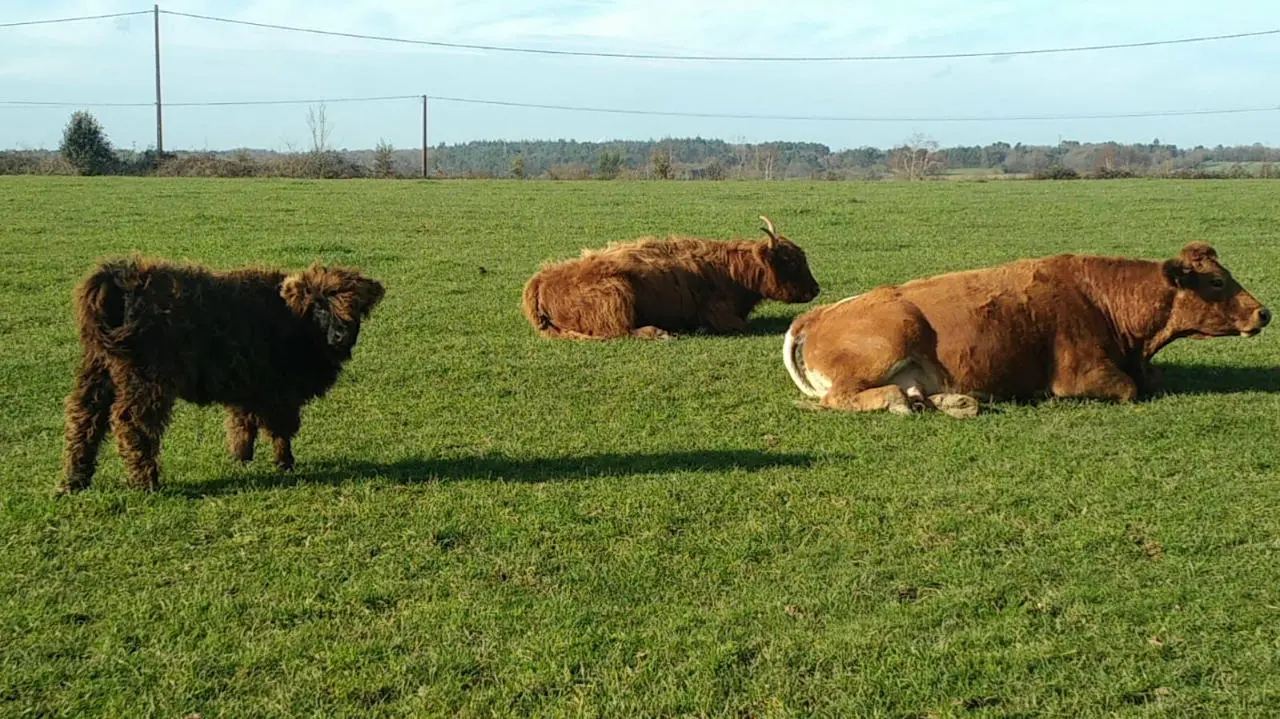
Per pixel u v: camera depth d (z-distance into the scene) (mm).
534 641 5199
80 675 4969
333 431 8852
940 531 6516
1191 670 4895
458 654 5090
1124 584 5742
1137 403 9352
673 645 5156
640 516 6773
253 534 6516
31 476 7609
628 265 13055
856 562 6094
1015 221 26609
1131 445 8102
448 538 6465
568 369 11094
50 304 14695
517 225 25891
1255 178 48312
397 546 6348
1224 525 6477
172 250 20219
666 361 11445
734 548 6270
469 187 40312
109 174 53000
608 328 12820
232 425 7895
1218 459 7734
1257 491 7059
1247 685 4758
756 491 7223
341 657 5074
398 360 11484
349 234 23625
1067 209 29609
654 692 4793
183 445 8391
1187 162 95125
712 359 11555
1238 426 8562
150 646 5227
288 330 7551
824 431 8672
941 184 43062
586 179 53656
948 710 4621
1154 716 4551
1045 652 5039
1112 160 93250
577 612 5488
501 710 4672
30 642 5234
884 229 25109
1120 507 6809
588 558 6164
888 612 5469
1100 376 9328
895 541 6359
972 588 5703
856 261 19688
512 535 6480
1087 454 7898
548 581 5879
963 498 7020
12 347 12023
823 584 5801
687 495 7148
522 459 8047
